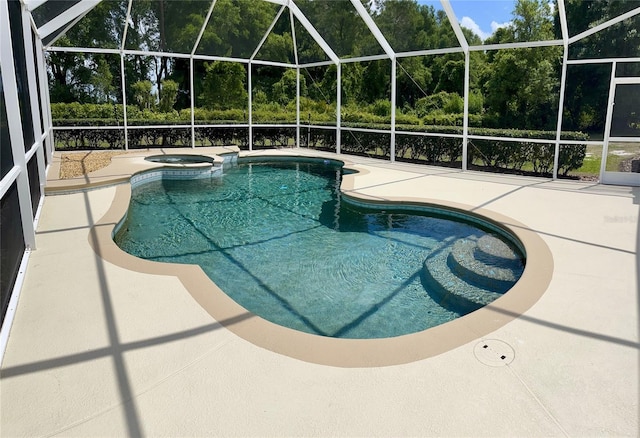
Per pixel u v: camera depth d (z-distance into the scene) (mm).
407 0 10023
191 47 13125
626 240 5379
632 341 3150
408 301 4582
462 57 14523
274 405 2447
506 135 11797
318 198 9109
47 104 10984
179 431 2248
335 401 2486
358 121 15797
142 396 2512
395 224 7246
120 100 18047
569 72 12773
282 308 4410
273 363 2836
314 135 15602
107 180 8328
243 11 12266
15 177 4148
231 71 18047
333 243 6328
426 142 12422
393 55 11773
